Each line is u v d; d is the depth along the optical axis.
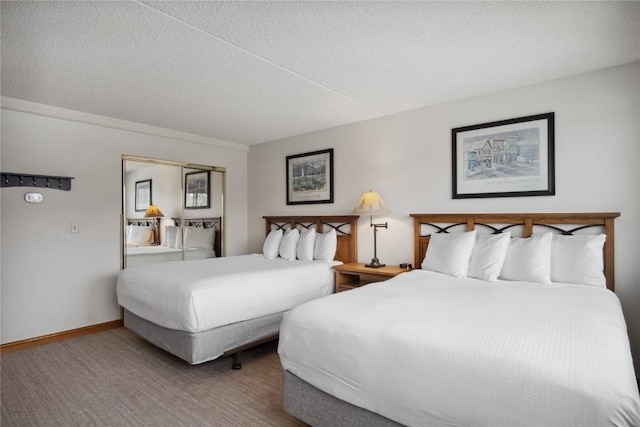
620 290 2.57
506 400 1.21
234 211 5.32
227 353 2.71
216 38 2.19
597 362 1.20
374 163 3.97
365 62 2.55
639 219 2.52
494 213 3.12
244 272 3.09
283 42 2.25
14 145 3.33
